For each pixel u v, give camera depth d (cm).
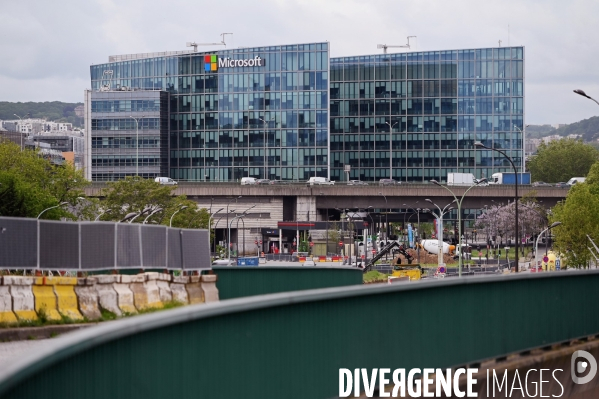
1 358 2453
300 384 1380
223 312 1209
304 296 1377
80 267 3612
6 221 3394
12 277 3164
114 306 3578
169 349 1120
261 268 4269
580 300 2323
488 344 1898
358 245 15275
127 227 3859
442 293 1747
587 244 10862
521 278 2020
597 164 16550
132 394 1046
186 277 4038
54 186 10694
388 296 1591
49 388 891
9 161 10575
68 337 946
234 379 1241
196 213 12938
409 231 13762
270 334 1320
